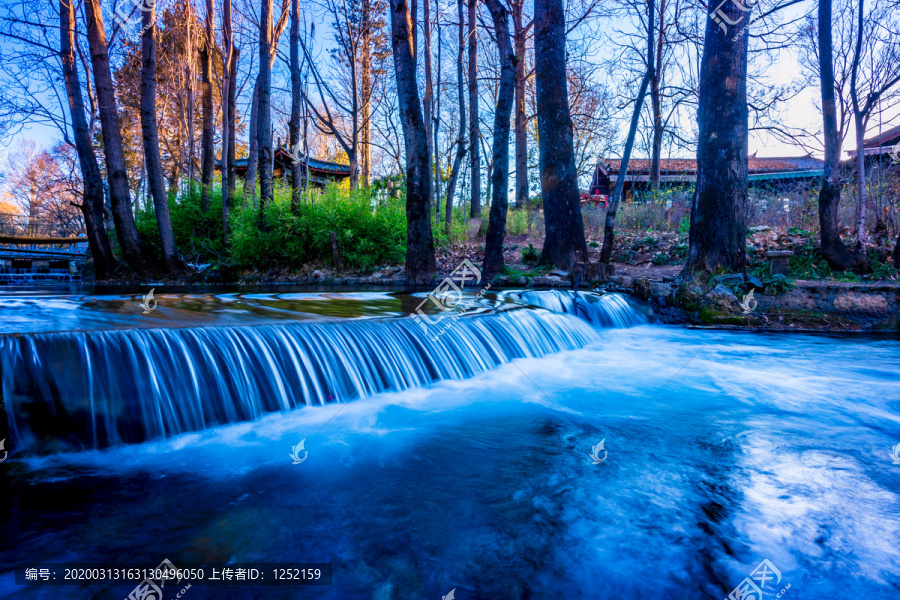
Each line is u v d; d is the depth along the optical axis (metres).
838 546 2.35
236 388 4.01
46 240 28.19
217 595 1.97
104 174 26.33
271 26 15.92
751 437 3.86
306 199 15.80
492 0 11.45
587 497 2.85
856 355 6.84
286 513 2.63
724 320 8.97
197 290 10.70
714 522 2.57
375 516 2.62
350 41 17.38
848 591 2.03
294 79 15.80
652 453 3.52
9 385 3.04
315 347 4.71
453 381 5.44
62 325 4.43
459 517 2.62
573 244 11.61
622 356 6.81
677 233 13.73
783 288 9.03
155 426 3.54
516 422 4.18
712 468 3.26
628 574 2.14
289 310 6.45
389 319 5.77
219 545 2.33
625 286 10.02
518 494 2.88
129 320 4.96
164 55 23.66
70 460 3.20
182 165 26.92
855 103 10.12
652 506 2.74
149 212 19.20
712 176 9.43
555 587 2.05
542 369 6.05
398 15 11.73
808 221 12.77
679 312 9.36
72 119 15.31
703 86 9.52
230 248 16.42
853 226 11.68
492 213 11.96
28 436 3.09
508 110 11.76
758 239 11.72
